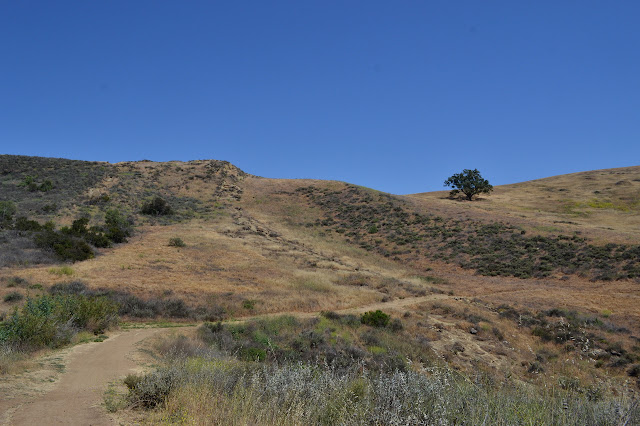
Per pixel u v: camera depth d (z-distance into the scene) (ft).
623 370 64.95
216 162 374.43
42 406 26.61
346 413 19.67
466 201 335.06
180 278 130.00
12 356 42.22
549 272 161.17
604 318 104.37
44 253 137.08
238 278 137.49
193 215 245.24
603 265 156.35
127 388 32.86
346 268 172.96
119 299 99.50
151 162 360.89
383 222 252.83
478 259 186.50
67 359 46.52
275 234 226.79
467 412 18.01
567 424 16.62
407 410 18.61
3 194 227.81
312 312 109.70
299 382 23.71
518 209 295.28
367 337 85.15
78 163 317.83
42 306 61.93
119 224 196.75
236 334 79.30
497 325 98.37
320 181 367.04
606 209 291.58
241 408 22.00
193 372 29.53
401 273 177.37
